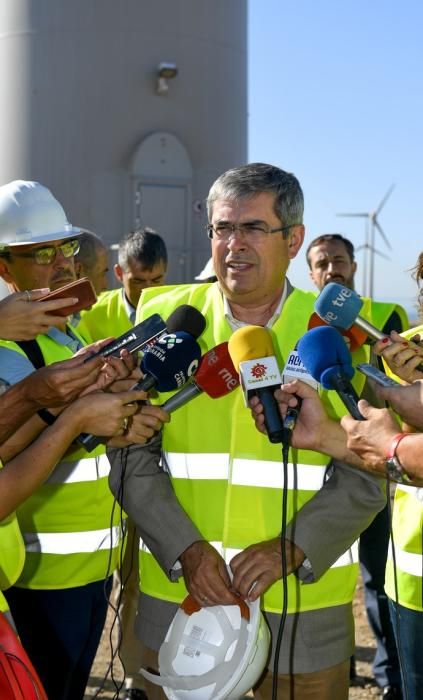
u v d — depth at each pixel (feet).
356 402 8.61
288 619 9.48
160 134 36.83
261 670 9.09
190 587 9.23
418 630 10.44
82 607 11.16
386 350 8.63
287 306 10.09
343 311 8.93
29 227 10.85
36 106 36.81
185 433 9.85
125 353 9.04
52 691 11.03
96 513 11.27
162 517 9.61
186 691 8.98
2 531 8.57
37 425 9.50
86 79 36.47
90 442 9.21
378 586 16.58
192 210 37.73
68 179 36.76
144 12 36.70
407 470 8.04
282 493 9.61
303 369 9.31
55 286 11.10
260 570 9.09
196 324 9.78
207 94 37.99
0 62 37.19
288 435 8.74
